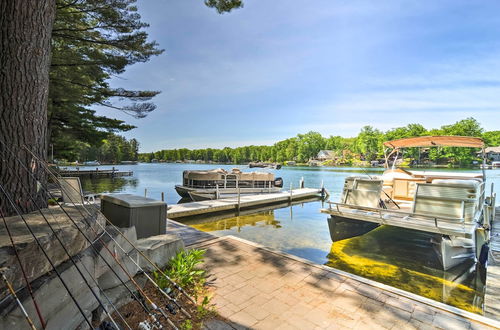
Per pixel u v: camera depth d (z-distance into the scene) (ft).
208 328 7.37
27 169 7.66
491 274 13.37
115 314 7.36
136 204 11.47
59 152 60.70
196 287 9.86
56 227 5.94
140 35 27.76
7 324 4.04
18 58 7.77
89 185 75.72
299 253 20.15
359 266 17.44
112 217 12.54
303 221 32.14
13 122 7.65
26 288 4.57
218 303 8.85
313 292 9.78
